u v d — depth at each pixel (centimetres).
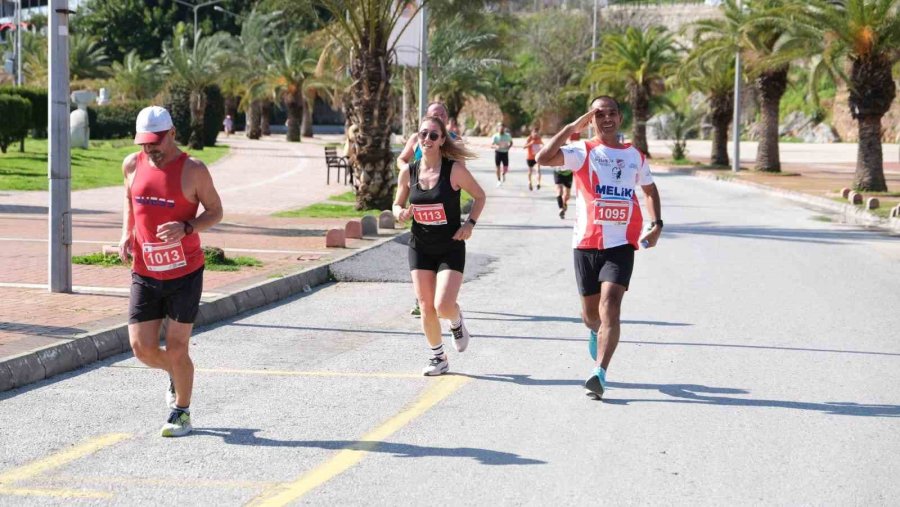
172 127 678
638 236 823
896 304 1273
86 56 8362
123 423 734
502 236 2066
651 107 6644
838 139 8544
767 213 2675
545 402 799
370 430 718
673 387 850
